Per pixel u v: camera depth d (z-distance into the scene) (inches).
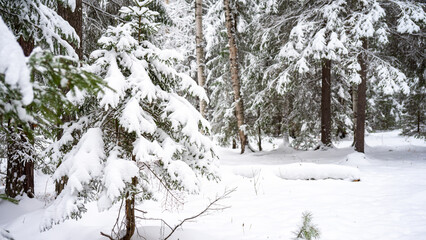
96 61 131.6
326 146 476.1
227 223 187.0
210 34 591.2
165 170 134.8
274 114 558.3
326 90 479.5
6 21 167.6
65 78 60.9
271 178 297.0
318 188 260.2
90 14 340.2
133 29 144.3
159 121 141.2
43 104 62.2
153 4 365.7
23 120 60.7
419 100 538.3
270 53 509.4
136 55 138.5
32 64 56.4
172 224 183.8
